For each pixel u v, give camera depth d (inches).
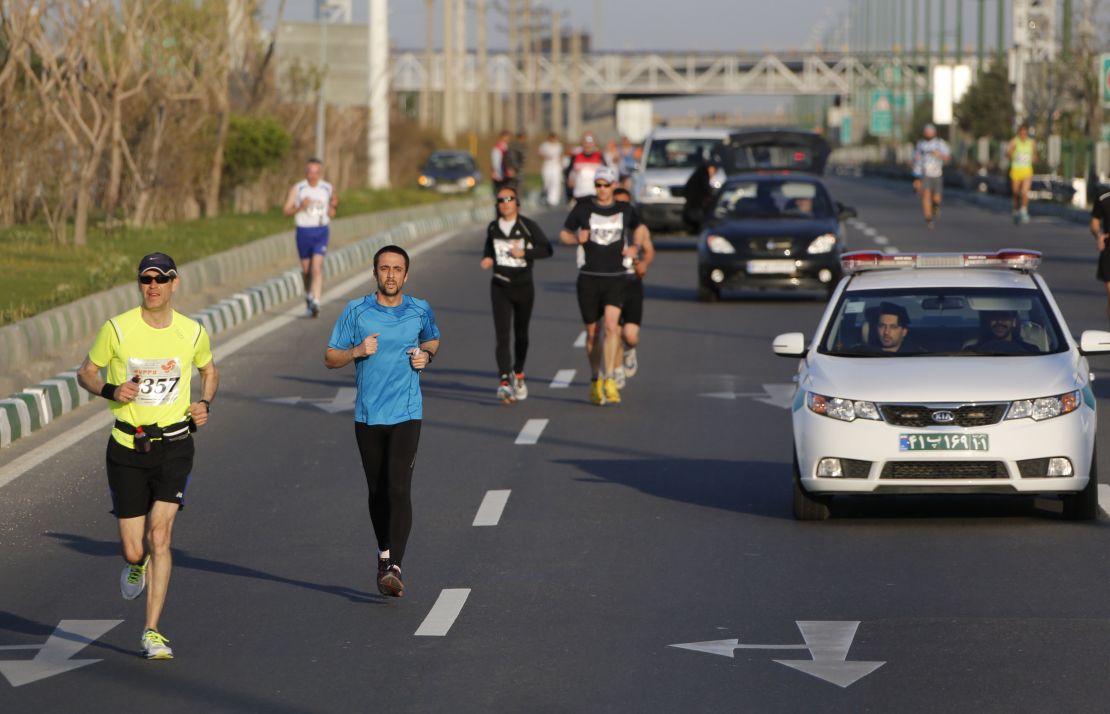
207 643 855.1
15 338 1737.2
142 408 840.3
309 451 1422.2
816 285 2568.9
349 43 4153.5
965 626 860.0
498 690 761.0
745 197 2743.6
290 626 884.6
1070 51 6053.2
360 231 3873.0
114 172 3324.3
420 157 7632.9
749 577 975.0
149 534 837.2
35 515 1181.1
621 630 863.7
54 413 1584.6
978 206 5374.0
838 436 1095.6
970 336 1176.2
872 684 760.3
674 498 1212.5
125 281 2395.4
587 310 1646.2
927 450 1082.1
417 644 844.0
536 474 1305.4
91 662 823.7
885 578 968.3
